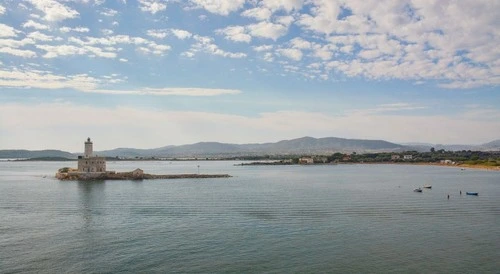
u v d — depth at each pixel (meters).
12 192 149.50
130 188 168.25
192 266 58.38
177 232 78.44
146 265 58.72
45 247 67.44
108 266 58.19
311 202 121.50
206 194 145.12
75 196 136.88
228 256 63.06
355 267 58.50
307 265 59.16
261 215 97.50
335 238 74.12
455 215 97.81
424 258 62.50
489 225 85.69
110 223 87.19
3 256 62.50
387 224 86.56
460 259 62.06
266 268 57.81
